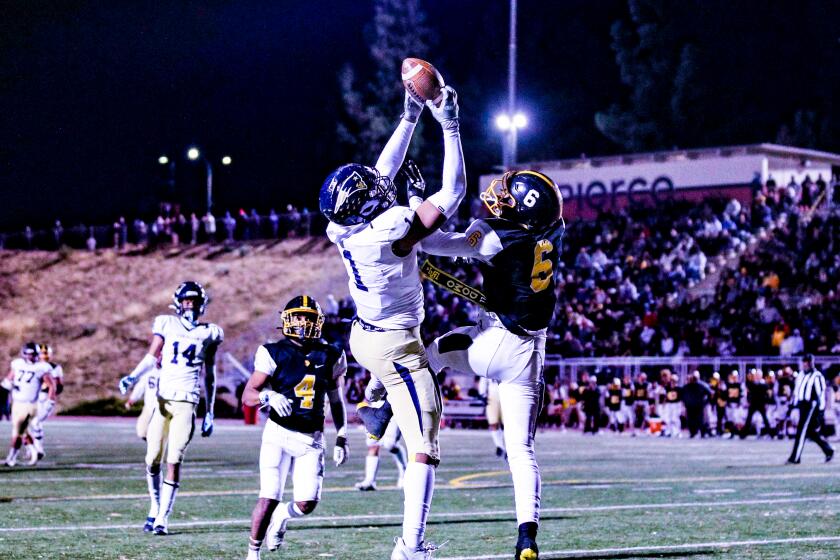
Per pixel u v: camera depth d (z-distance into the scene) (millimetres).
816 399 17828
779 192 36062
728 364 28047
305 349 7461
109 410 37094
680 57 52156
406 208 6062
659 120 52719
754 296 30484
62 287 45469
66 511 10555
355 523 9742
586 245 36844
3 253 47906
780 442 24844
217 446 21391
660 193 39281
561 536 8695
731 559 7406
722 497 12070
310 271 45281
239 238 50688
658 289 33000
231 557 7617
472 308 32719
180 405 9273
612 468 16641
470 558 7543
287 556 7715
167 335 9453
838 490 12953
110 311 43750
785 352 27859
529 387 6625
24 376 16469
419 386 6223
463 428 31078
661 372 27719
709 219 35969
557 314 32531
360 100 56188
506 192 6535
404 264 6086
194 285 9750
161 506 8969
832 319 28891
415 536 6238
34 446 16719
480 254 6473
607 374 29375
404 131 6496
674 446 23000
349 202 5949
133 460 17547
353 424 31250
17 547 8016
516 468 6543
